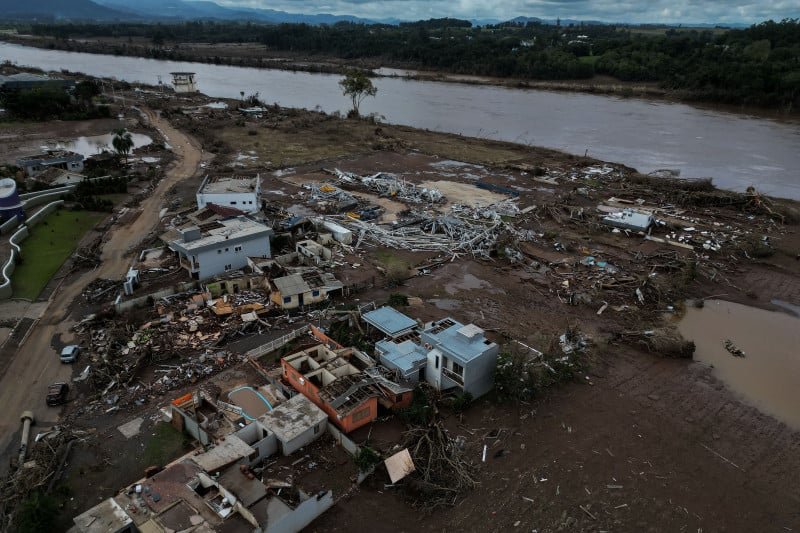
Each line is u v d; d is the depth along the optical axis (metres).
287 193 76.19
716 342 43.38
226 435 29.03
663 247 60.47
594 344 41.94
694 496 28.77
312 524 26.02
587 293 49.66
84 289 47.50
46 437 30.45
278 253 54.69
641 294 49.12
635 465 30.67
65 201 69.62
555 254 58.44
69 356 37.22
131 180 79.50
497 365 35.75
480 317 45.59
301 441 30.22
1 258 51.84
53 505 24.83
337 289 47.16
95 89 146.38
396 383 34.56
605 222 66.62
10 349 38.66
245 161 92.75
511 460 30.67
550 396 36.09
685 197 75.62
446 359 34.75
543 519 27.00
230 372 36.91
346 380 32.97
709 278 53.53
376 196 76.44
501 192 79.69
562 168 94.00
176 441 30.83
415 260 55.97
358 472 28.95
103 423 32.03
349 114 135.88
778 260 58.38
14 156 91.56
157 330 40.75
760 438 33.12
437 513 27.08
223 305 43.84
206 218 54.12
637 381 38.16
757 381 38.66
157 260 52.69
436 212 69.94
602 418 34.28
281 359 35.88
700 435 33.16
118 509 23.66
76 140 106.50
